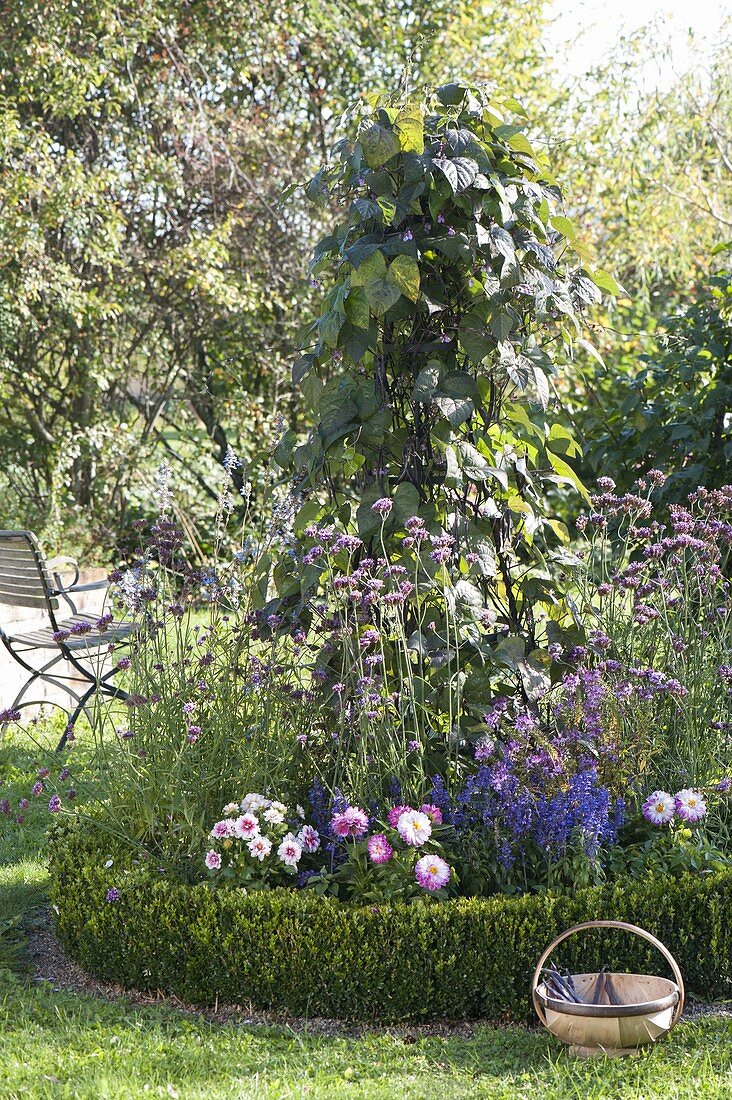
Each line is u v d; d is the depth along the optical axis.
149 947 2.98
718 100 11.34
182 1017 2.87
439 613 3.42
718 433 5.36
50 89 9.53
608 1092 2.40
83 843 3.35
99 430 10.44
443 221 3.37
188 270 10.14
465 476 3.47
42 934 3.48
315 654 3.64
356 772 3.19
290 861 2.99
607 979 2.74
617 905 2.90
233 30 10.61
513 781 2.99
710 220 11.49
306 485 3.61
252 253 10.88
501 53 11.75
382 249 3.29
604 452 5.65
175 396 11.46
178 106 10.38
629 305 8.55
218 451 11.91
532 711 3.37
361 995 2.84
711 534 3.63
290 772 3.35
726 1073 2.48
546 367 3.50
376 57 11.52
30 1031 2.75
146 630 3.55
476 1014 2.89
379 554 3.46
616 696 3.24
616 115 11.62
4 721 3.70
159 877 3.10
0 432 10.89
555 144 3.88
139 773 3.32
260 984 2.88
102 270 10.45
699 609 3.62
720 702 3.50
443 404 3.29
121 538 11.05
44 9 9.33
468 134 3.37
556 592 3.58
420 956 2.83
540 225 3.52
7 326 9.61
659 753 3.36
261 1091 2.40
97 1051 2.62
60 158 9.85
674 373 5.56
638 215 11.28
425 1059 2.62
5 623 5.75
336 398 3.47
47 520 10.16
